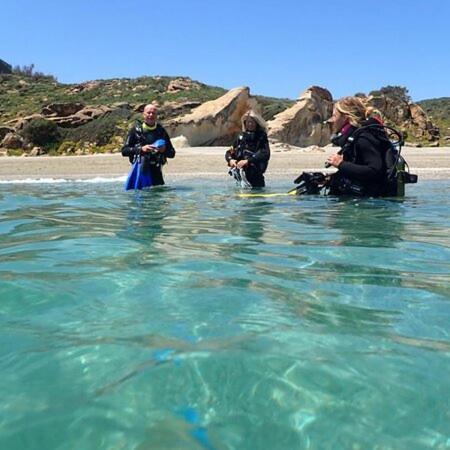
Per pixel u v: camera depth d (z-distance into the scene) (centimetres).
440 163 1719
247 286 266
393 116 4338
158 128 995
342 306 236
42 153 3791
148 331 205
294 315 224
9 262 319
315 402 153
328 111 3500
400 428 141
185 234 424
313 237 408
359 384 163
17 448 133
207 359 179
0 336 203
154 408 150
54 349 189
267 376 167
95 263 316
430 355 184
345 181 721
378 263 319
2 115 5150
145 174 958
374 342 195
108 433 138
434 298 248
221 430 140
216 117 3256
